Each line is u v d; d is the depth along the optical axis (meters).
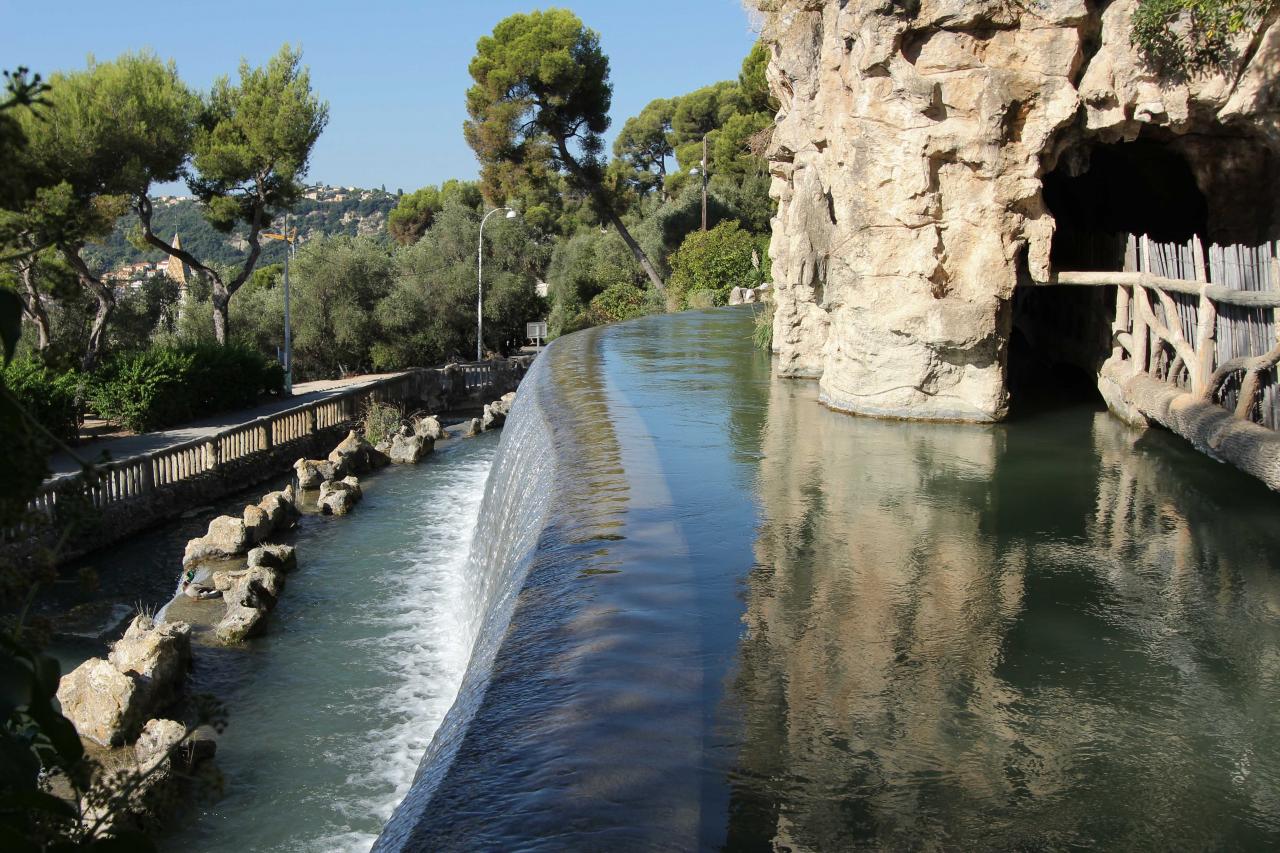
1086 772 4.87
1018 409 13.84
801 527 8.59
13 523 1.85
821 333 16.38
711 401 14.43
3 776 1.77
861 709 5.40
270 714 11.85
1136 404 12.27
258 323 48.38
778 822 4.32
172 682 12.10
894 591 7.20
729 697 5.44
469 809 4.26
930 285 12.18
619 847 4.01
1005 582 7.45
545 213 65.44
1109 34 11.13
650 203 71.56
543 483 10.25
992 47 11.29
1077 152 12.35
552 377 17.11
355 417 31.86
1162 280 11.69
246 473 24.38
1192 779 4.84
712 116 76.56
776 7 16.16
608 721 5.05
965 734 5.19
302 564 17.70
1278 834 4.40
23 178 1.97
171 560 18.47
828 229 15.36
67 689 10.52
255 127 36.19
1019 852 4.23
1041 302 18.92
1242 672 6.01
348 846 9.36
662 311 45.97
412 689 12.56
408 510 21.77
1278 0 9.88
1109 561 7.95
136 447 25.31
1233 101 10.74
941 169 11.83
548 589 7.00
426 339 51.94
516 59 46.22
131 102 28.75
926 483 10.08
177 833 9.50
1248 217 12.61
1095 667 6.05
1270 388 9.35
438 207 80.06
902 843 4.24
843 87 12.84
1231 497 9.71
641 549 7.82
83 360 29.42
